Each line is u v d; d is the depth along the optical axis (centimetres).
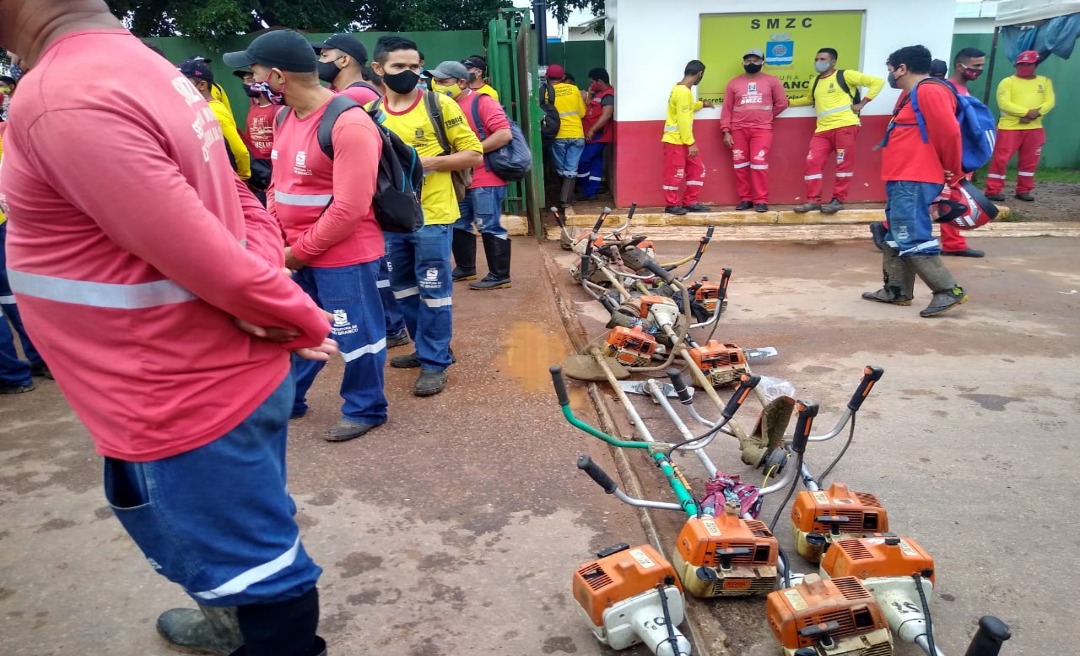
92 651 226
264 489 161
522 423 384
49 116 127
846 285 672
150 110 135
